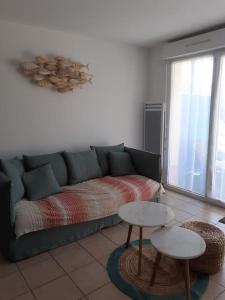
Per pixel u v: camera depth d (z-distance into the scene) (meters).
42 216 2.28
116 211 2.83
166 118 4.12
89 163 3.42
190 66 3.69
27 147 3.27
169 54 3.76
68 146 3.64
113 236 2.72
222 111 3.36
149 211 2.23
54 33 3.29
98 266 2.21
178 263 2.21
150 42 3.93
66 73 3.34
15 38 3.02
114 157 3.59
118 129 4.16
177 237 1.86
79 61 3.56
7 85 3.03
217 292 1.89
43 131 3.38
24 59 3.11
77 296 1.86
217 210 3.39
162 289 1.92
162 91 4.17
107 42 3.80
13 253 2.21
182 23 3.07
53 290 1.92
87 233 2.70
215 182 3.58
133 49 4.12
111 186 3.06
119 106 4.11
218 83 3.33
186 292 1.75
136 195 3.03
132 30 3.33
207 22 3.04
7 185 2.11
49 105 3.38
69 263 2.25
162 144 4.13
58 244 2.48
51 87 3.35
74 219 2.47
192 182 3.89
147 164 3.51
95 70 3.74
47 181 2.75
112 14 2.76
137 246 2.51
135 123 4.37
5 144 3.10
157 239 1.83
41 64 3.17
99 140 3.96
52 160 3.15
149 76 4.39
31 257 2.33
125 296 1.86
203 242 1.80
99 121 3.91
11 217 2.14
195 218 3.14
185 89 3.81
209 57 3.42
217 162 3.51
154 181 3.38
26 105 3.20
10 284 1.98
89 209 2.60
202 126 3.63
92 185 3.10
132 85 4.21
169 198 3.84
